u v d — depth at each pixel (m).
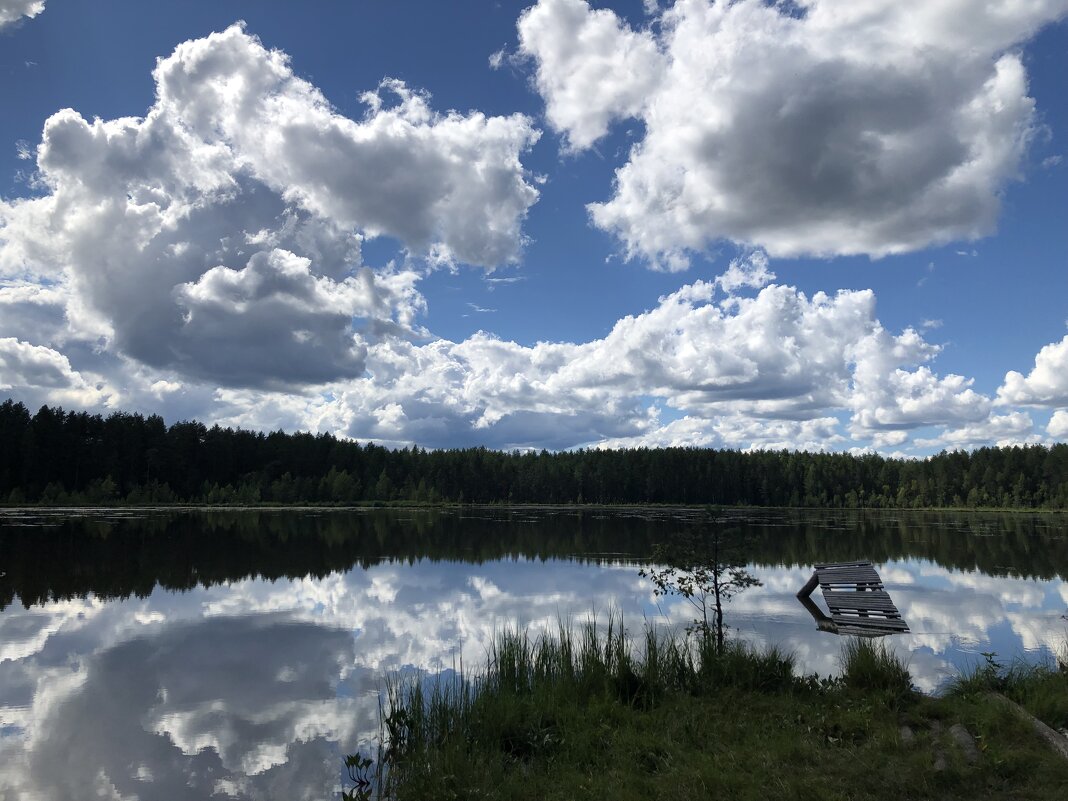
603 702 10.84
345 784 9.61
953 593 26.91
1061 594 26.70
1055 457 122.81
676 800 7.25
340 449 125.06
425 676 14.70
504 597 24.97
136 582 27.91
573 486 137.88
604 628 19.14
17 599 23.84
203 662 16.02
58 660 16.14
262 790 9.42
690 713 10.33
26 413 94.69
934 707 10.23
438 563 35.41
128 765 10.30
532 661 12.94
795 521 81.25
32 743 11.13
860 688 11.56
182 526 57.19
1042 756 8.02
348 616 21.36
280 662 15.98
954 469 132.75
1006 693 11.21
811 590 25.08
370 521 70.88
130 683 14.38
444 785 8.12
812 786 7.39
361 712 12.62
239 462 116.44
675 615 21.36
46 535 45.66
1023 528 70.19
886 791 7.27
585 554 40.03
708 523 15.93
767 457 149.75
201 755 10.66
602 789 7.67
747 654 13.03
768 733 9.41
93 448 99.06
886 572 33.56
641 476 139.88
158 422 107.12
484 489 131.88
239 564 34.00
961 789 7.30
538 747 9.30
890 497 137.75
